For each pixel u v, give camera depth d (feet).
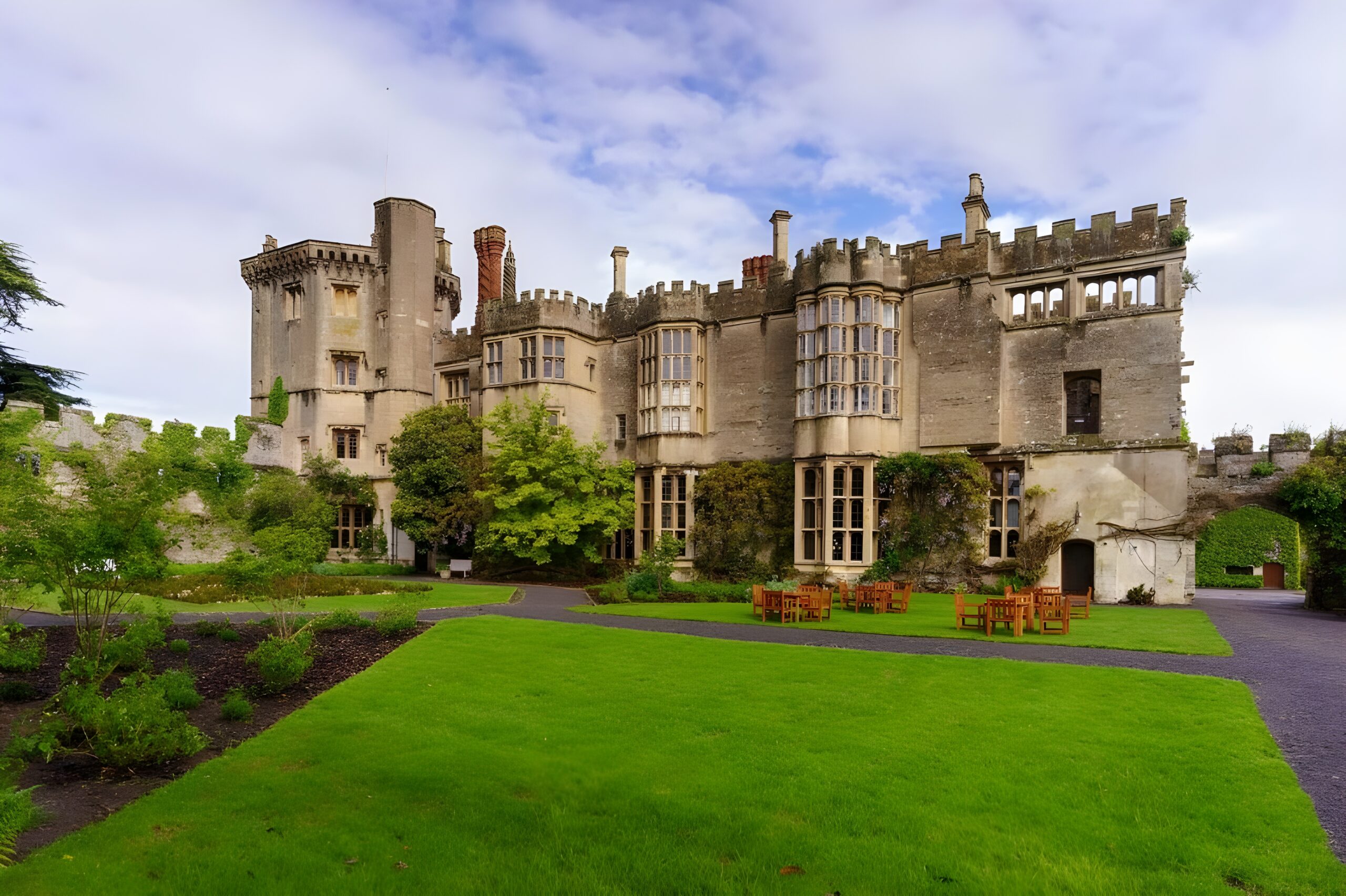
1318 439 73.26
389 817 19.79
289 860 17.37
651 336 99.86
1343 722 28.35
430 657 38.42
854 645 44.45
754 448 93.91
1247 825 19.02
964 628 50.90
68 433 90.12
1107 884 16.31
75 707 25.20
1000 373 79.87
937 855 17.65
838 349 83.46
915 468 79.92
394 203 122.93
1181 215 72.90
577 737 26.02
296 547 46.14
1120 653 41.98
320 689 33.27
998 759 23.58
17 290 88.48
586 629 47.14
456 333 122.21
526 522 92.32
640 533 97.55
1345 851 17.92
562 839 18.52
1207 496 76.02
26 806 18.04
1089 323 76.69
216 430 89.35
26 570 34.17
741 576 88.28
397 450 108.17
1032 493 77.36
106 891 16.03
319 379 121.49
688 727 27.07
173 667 36.63
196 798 20.98
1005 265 81.35
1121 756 23.81
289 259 123.75
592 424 108.17
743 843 18.25
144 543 37.17
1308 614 66.39
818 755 24.12
